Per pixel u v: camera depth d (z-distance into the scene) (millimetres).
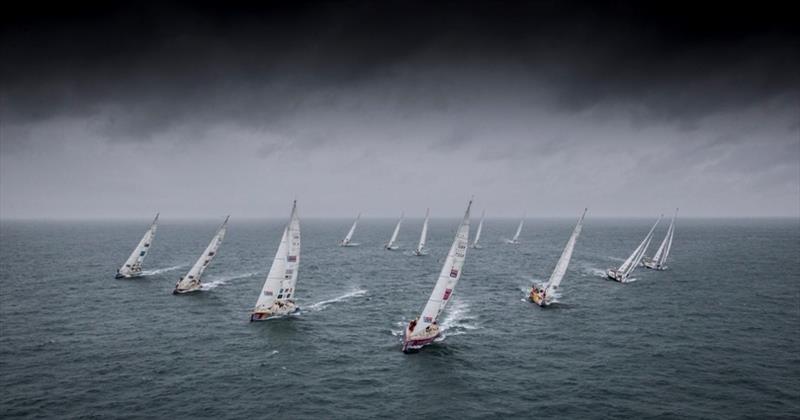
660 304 84688
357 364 53969
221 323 69625
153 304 81688
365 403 44406
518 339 63688
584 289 99000
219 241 94375
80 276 111625
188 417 41250
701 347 60656
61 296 88062
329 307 80562
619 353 58312
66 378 49219
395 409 43344
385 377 50438
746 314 77562
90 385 47562
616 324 71250
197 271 93062
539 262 145000
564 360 55812
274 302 73438
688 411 43094
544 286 86938
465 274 119000
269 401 44500
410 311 78500
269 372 51281
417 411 43000
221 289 95812
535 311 79125
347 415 42094
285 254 72812
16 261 139875
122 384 47906
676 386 48438
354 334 65125
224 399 44781
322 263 137000
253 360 54719
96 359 54688
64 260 142875
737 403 44688
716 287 101625
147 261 141250
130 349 58156
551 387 48219
